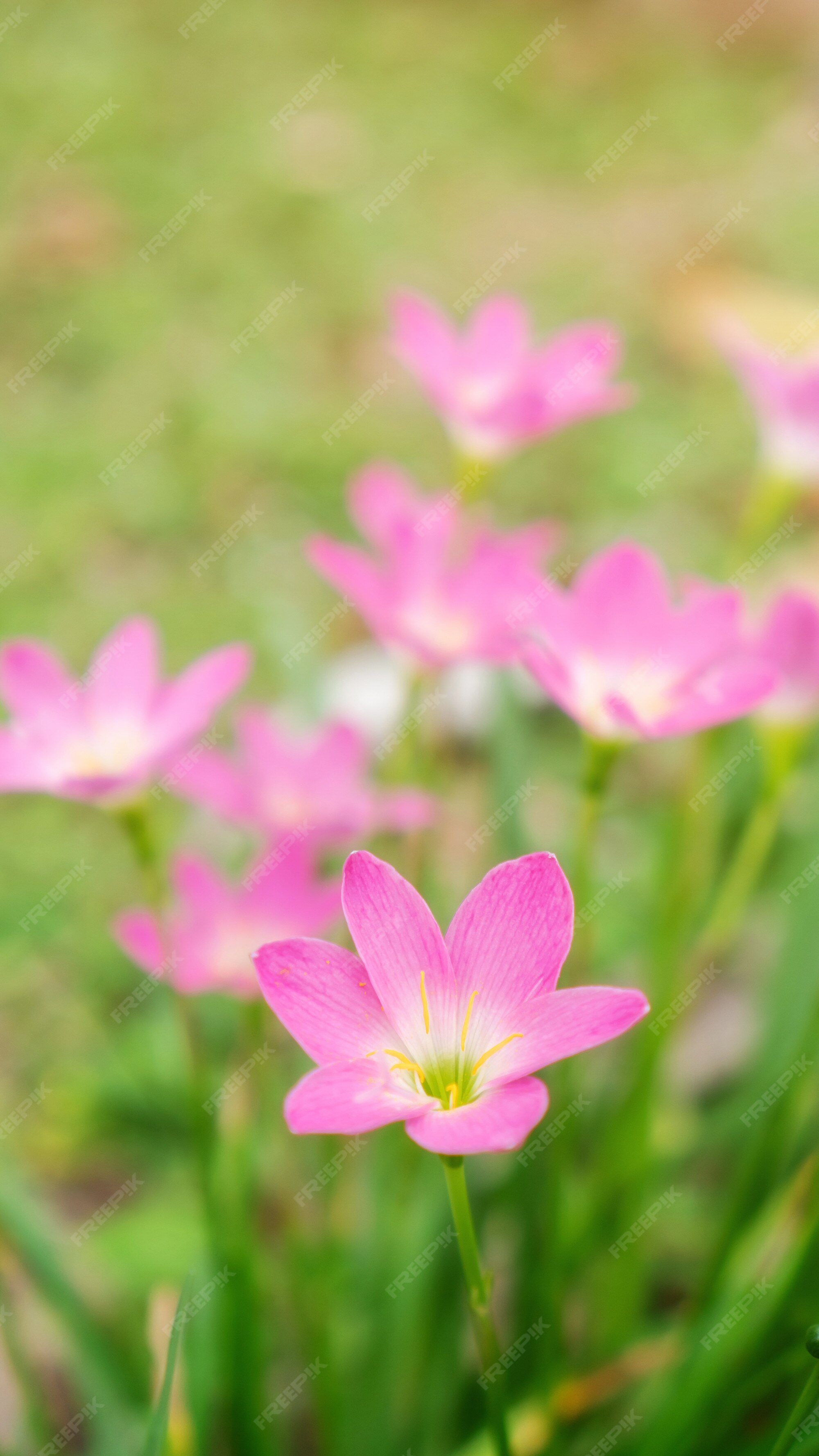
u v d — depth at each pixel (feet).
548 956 2.09
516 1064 2.06
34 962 3.35
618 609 2.36
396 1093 2.05
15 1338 2.43
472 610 2.46
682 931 2.67
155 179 6.91
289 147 7.31
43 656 2.41
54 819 3.82
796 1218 2.43
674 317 5.86
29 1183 2.65
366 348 5.82
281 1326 2.66
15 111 7.41
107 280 6.15
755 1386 2.38
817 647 2.46
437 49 8.62
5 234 6.42
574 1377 2.55
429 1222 2.58
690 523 4.79
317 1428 2.58
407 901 2.10
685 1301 2.75
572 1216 2.59
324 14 9.12
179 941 2.38
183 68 8.18
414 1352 2.58
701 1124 2.79
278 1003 2.06
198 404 5.40
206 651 4.23
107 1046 3.03
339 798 2.51
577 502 4.97
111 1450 2.42
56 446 5.19
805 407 2.59
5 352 5.70
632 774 3.90
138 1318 2.62
